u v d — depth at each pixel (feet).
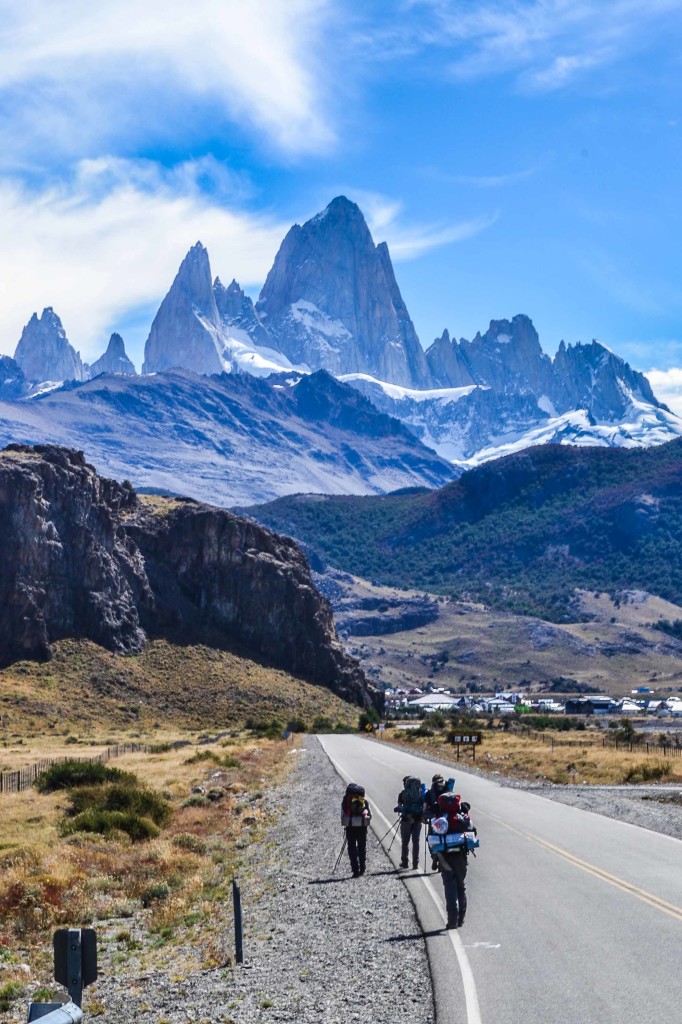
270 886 84.89
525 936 58.49
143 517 616.39
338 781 176.86
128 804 138.51
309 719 514.27
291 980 52.95
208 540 614.75
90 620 527.40
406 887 76.69
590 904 67.05
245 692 526.57
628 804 130.11
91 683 488.44
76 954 39.96
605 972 50.21
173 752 306.35
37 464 550.36
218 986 53.78
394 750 288.71
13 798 167.02
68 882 86.84
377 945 58.49
